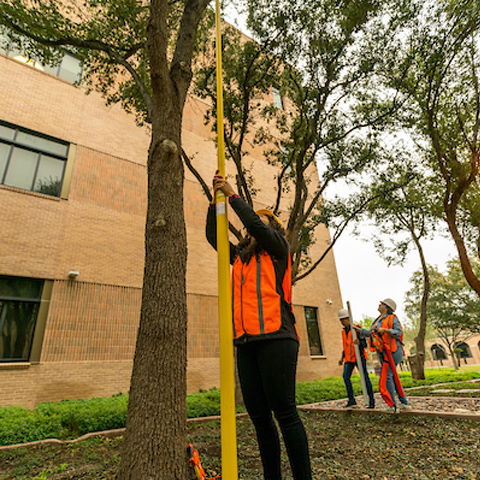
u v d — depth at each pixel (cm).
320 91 867
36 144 1012
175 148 332
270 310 163
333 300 1728
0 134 955
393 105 887
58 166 1040
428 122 1006
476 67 940
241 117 927
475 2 768
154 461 217
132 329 1004
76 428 515
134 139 1223
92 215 1041
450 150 1059
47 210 964
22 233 903
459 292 2831
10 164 952
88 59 736
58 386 843
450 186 1096
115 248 1053
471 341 4906
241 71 875
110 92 1193
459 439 356
